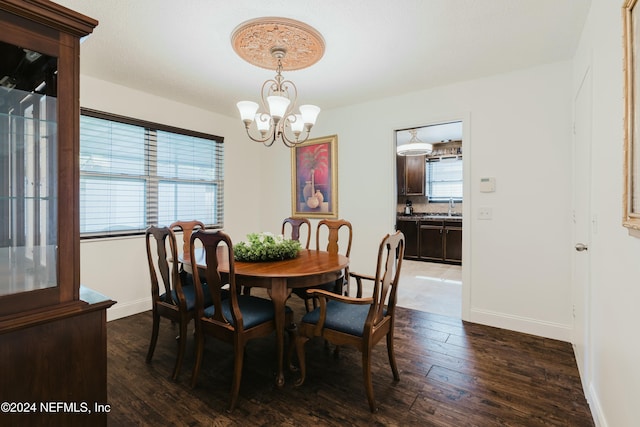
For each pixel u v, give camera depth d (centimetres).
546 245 267
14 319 94
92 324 110
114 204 306
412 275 487
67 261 106
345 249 379
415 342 257
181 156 362
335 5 184
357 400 181
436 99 313
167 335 270
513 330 280
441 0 180
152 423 161
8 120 104
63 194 104
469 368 216
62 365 104
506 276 284
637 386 108
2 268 100
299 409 173
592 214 174
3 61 100
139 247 323
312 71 274
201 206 384
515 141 277
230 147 414
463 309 304
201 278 279
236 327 176
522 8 187
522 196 275
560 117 259
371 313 173
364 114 361
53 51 101
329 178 387
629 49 108
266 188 448
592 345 171
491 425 161
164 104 341
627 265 118
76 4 181
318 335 188
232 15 193
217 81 295
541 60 256
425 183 650
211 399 182
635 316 110
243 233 432
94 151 291
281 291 192
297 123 253
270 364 223
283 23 197
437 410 172
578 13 191
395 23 202
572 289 254
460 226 559
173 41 223
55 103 103
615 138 135
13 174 104
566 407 174
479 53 243
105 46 230
